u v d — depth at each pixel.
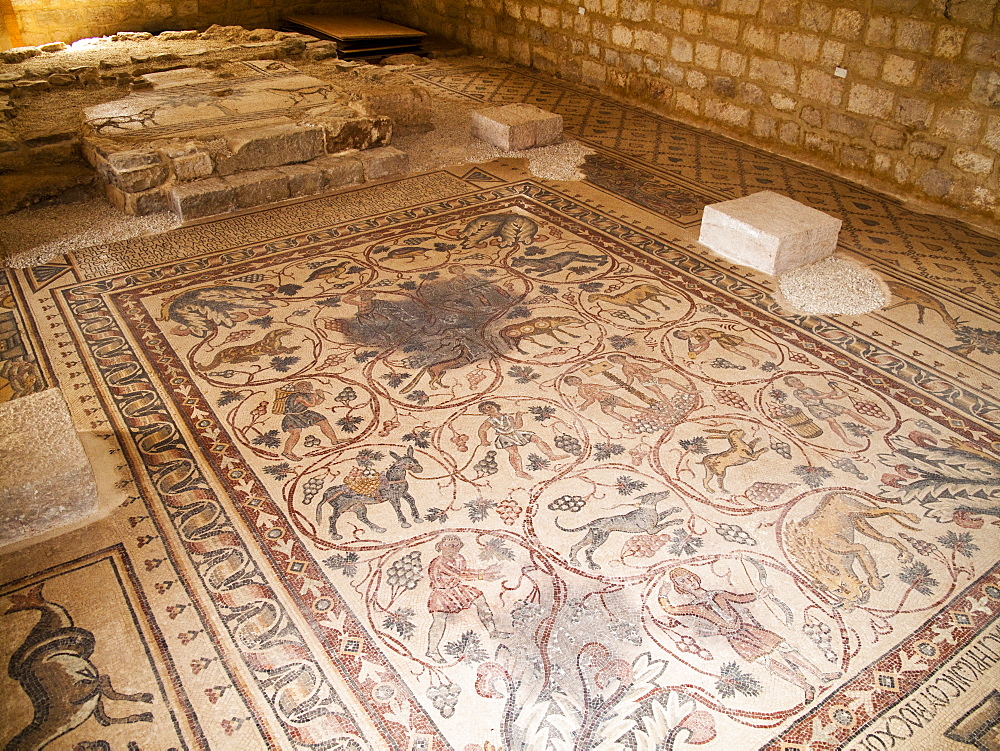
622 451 2.93
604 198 5.19
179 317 3.74
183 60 6.83
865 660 2.15
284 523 2.59
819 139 5.79
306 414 3.10
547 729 1.97
